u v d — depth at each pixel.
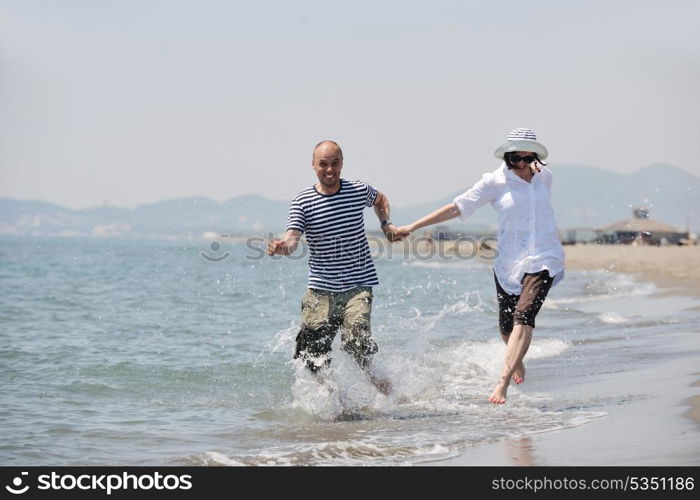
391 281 42.78
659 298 31.98
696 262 57.22
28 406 12.95
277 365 16.78
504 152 12.48
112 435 11.16
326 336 12.86
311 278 12.83
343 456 9.91
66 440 10.85
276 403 13.50
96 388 14.48
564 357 17.52
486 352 17.69
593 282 44.22
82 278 49.91
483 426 11.37
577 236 116.00
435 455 9.85
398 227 13.02
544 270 12.50
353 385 12.94
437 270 61.25
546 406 12.58
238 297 30.16
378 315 22.80
